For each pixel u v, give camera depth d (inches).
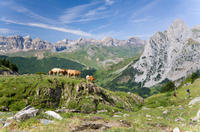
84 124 629.9
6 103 1315.2
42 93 1531.7
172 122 962.7
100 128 604.7
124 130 572.4
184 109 1391.5
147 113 1610.5
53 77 1829.5
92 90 1852.9
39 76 1817.2
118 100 2209.6
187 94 2669.8
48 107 1469.0
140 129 620.4
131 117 1144.2
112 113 1609.3
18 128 546.9
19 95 1434.5
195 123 887.1
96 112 1560.0
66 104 1577.3
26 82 1604.3
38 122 620.4
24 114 645.3
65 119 696.4
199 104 1357.0
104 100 1857.8
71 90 1707.7
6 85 1494.8
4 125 576.1
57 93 1628.9
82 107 1563.7
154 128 687.7
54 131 524.4
